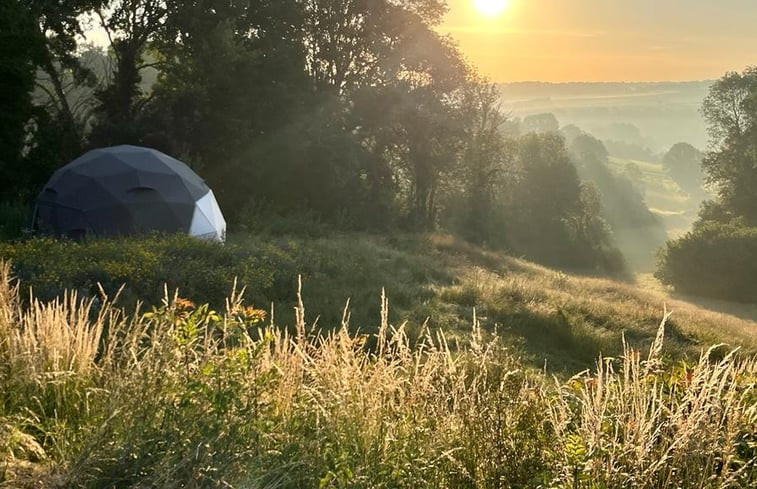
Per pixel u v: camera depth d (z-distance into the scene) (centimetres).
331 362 413
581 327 1477
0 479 299
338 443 350
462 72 4691
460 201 5272
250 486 306
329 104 3822
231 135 3281
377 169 4456
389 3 4366
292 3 3756
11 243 1562
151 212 2019
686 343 1591
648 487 299
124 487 305
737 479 317
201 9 3428
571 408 398
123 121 3216
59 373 402
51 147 2831
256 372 387
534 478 323
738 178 5925
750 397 379
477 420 346
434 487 332
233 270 1483
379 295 1531
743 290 5031
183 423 335
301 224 3172
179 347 385
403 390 408
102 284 1184
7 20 2539
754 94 5769
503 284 1880
